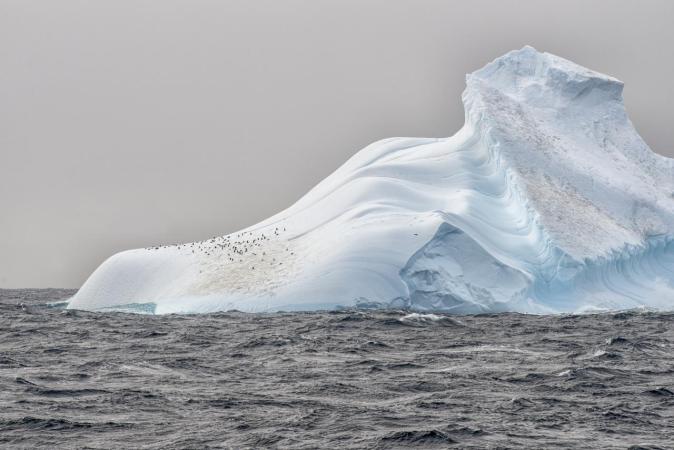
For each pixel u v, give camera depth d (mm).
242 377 190375
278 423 145000
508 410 156125
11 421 144000
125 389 172375
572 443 133875
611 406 159000
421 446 131750
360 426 143250
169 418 148500
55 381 182375
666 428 144125
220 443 132750
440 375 191750
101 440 134375
